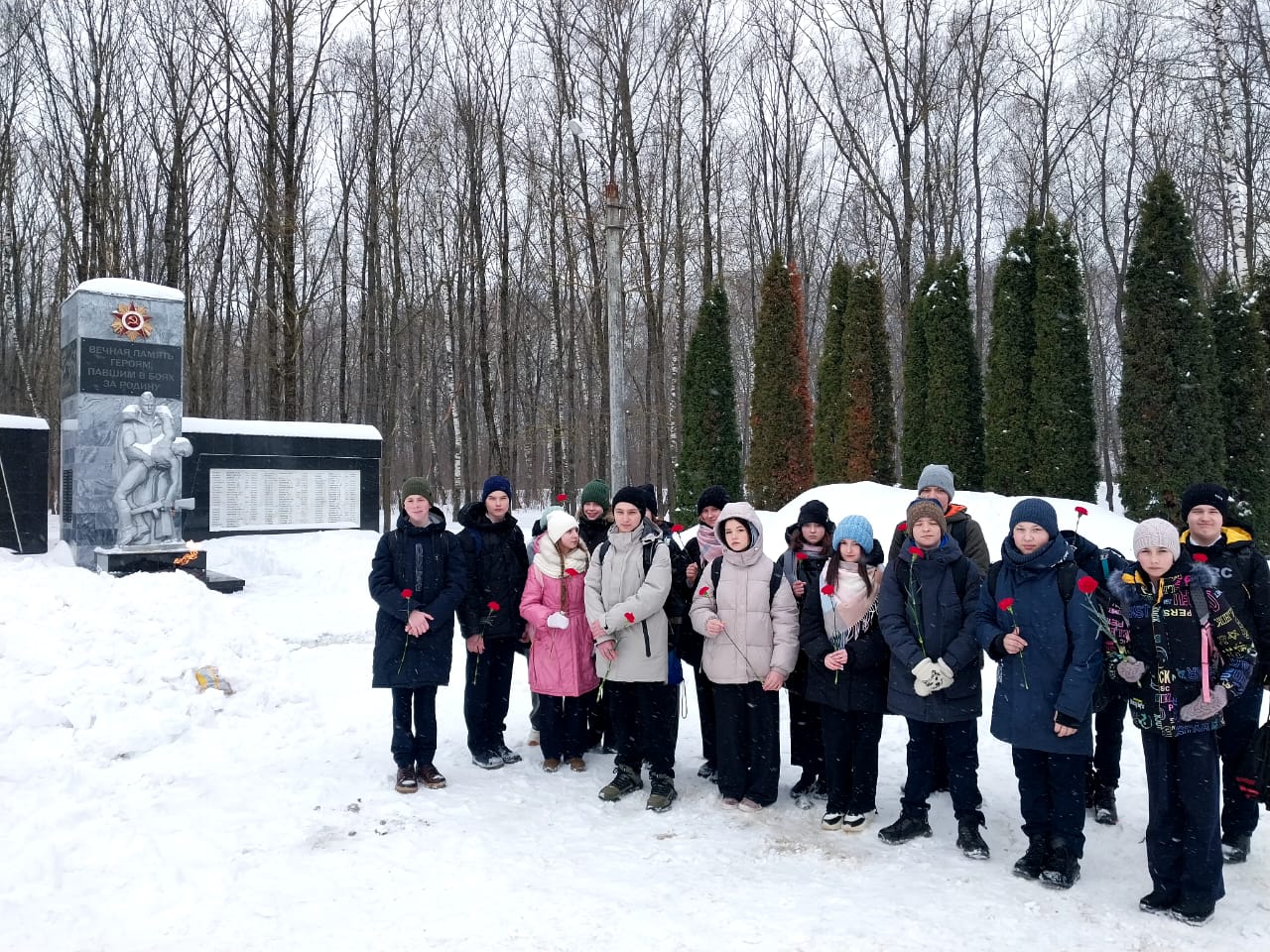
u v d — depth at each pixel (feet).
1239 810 14.07
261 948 11.28
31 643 20.58
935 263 48.65
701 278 83.61
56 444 90.89
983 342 102.12
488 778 18.17
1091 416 41.39
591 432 97.40
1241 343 46.68
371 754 19.45
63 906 12.27
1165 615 12.49
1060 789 13.42
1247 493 46.06
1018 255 43.29
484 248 94.48
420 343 109.60
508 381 88.22
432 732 17.76
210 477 54.13
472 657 18.97
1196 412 39.88
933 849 14.65
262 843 14.62
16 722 18.15
